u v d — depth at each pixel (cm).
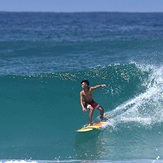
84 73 6462
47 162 3862
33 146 4419
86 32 19525
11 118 5238
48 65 8444
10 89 6022
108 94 5862
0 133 4803
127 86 6053
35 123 5109
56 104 5656
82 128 4800
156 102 5381
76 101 5719
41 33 18600
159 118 5000
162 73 6178
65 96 5875
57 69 7938
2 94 5850
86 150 4259
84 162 3862
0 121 5138
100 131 4709
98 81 6256
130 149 4241
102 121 4950
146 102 5412
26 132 4847
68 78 6322
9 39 14700
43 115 5338
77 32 19462
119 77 6256
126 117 5056
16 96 5841
